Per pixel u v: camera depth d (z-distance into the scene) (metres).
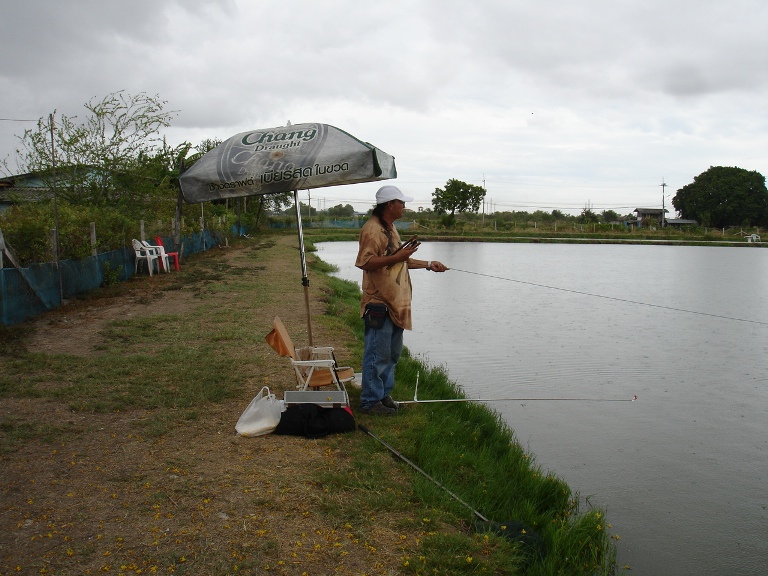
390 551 3.87
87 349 8.73
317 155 5.95
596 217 96.88
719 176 102.88
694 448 7.34
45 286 11.98
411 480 4.87
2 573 3.42
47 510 4.11
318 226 73.31
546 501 5.62
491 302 19.08
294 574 3.57
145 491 4.43
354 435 5.68
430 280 25.70
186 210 28.64
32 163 19.23
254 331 10.20
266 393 6.71
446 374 9.69
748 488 6.35
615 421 8.19
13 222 12.98
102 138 20.00
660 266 35.34
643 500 6.04
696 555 5.12
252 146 6.18
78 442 5.26
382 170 6.17
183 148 22.80
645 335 14.02
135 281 16.81
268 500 4.36
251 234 50.53
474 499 5.02
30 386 6.75
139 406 6.20
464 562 3.77
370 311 6.15
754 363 11.40
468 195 94.19
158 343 9.21
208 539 3.85
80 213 15.91
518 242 65.06
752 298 21.16
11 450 5.02
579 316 16.59
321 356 6.56
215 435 5.53
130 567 3.54
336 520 4.17
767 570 4.95
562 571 4.21
